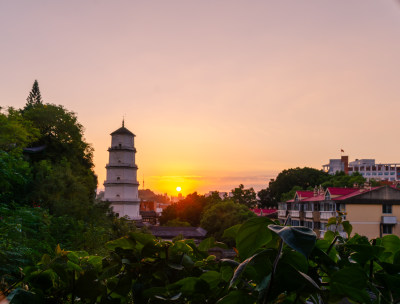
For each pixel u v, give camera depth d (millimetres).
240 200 89688
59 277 1480
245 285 1148
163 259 1425
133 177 81438
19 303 1214
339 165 167000
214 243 1530
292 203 60531
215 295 1299
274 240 1144
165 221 96812
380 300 1043
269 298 1040
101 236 16125
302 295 1099
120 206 78875
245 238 1104
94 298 1405
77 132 45281
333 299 1057
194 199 91000
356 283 1015
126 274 1412
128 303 1446
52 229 14156
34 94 68812
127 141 81562
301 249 883
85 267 1471
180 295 1247
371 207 43188
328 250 1191
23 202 22891
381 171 186750
